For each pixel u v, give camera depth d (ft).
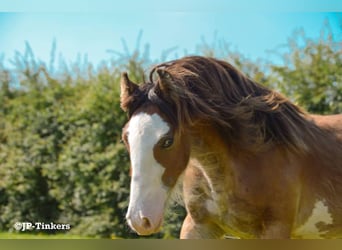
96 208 31.09
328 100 27.37
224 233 14.55
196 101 12.30
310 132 13.99
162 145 11.46
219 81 12.96
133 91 12.33
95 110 31.24
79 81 34.55
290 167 13.20
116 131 30.58
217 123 12.91
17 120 34.99
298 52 28.68
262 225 13.20
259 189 12.91
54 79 35.27
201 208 13.87
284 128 13.28
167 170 11.56
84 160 31.37
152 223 11.03
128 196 29.73
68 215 32.45
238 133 12.90
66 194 32.45
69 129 32.73
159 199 11.32
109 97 30.81
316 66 27.84
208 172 13.30
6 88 36.86
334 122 15.26
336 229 14.17
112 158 30.09
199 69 12.89
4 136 35.37
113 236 30.01
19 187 33.73
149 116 11.64
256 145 12.89
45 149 33.68
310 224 13.98
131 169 11.55
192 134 12.69
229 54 31.24
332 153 14.21
